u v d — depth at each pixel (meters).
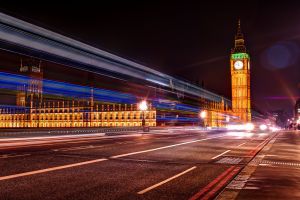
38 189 9.30
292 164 15.02
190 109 149.12
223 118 162.75
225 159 16.73
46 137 32.62
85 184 10.12
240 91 168.00
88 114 188.50
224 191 9.09
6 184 9.88
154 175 11.86
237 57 169.12
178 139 34.56
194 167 13.86
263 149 22.86
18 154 18.09
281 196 8.50
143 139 34.44
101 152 19.59
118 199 8.36
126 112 169.50
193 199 8.47
